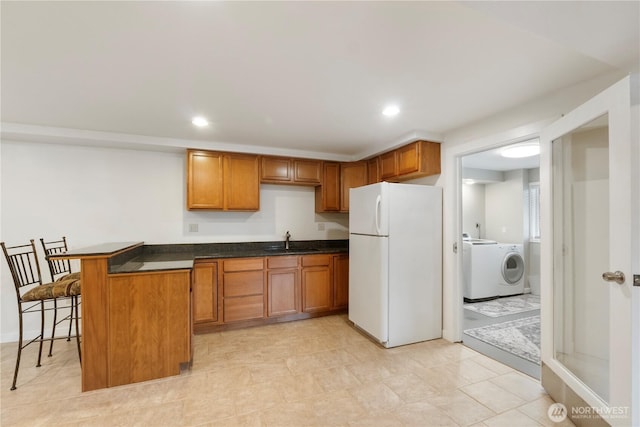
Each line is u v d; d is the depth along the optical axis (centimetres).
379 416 185
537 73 186
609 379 151
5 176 303
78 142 314
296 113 255
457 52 163
